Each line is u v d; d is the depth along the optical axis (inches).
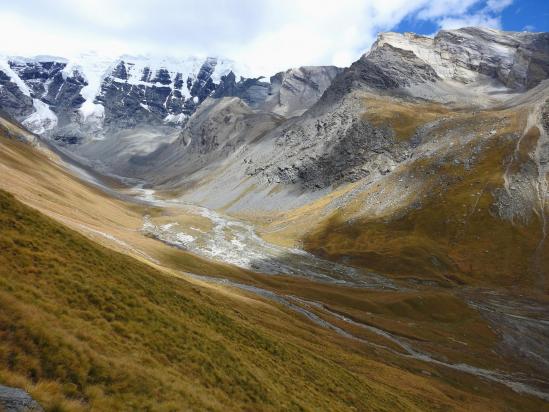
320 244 7731.3
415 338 3823.8
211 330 1403.8
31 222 1296.8
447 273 6397.6
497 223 7322.8
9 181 3715.6
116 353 864.9
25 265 1027.3
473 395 2741.1
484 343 4131.4
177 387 858.8
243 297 2957.7
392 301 4736.7
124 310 1097.4
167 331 1121.4
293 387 1355.8
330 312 3949.3
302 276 5885.8
